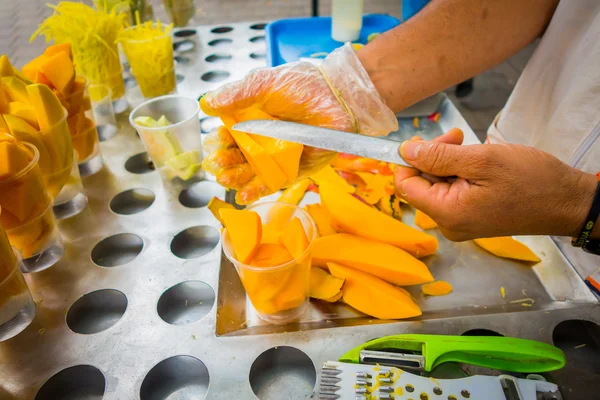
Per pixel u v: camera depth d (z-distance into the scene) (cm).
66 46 88
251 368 59
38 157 65
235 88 65
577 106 72
